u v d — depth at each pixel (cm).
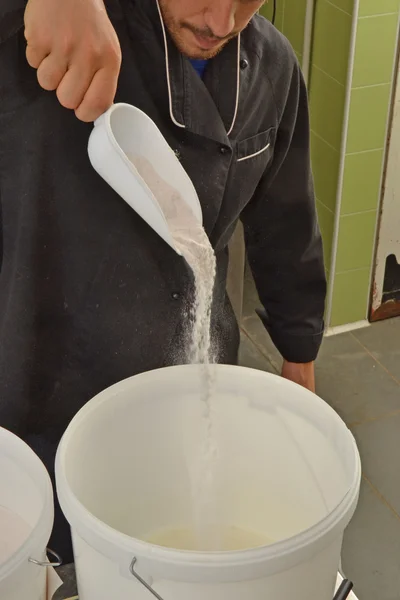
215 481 97
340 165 224
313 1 211
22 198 100
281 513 96
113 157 84
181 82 101
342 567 189
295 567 66
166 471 95
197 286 98
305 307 133
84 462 84
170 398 90
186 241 97
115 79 85
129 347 109
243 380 89
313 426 86
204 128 103
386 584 186
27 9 85
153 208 87
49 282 104
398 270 251
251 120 110
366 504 204
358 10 198
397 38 205
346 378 242
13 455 81
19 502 84
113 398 85
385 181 229
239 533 99
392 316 262
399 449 220
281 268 131
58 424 113
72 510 68
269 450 92
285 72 113
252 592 66
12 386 108
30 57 86
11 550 82
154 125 94
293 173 124
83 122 96
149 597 67
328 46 212
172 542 98
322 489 87
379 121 218
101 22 84
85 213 101
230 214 114
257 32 110
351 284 250
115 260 104
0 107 96
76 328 107
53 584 78
